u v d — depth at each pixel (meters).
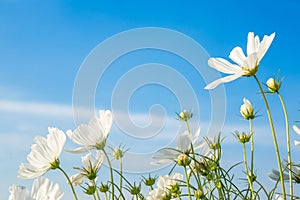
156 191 0.81
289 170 0.71
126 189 0.80
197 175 0.79
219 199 0.76
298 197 0.71
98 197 0.78
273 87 0.71
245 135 0.77
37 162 0.76
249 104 0.78
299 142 0.76
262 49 0.73
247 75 0.73
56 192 0.66
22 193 0.65
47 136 0.76
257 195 0.75
